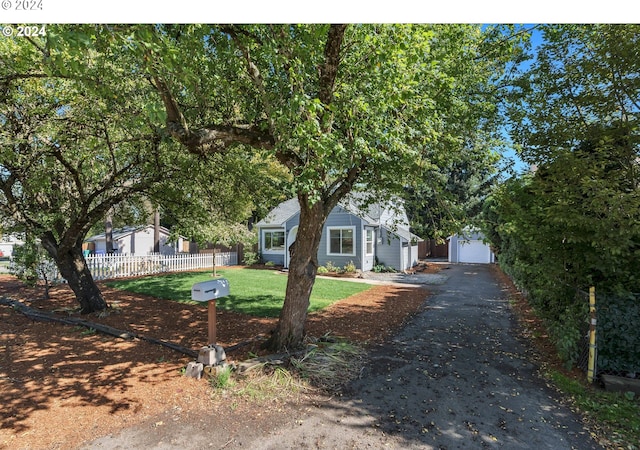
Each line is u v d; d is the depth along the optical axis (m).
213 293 4.87
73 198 7.94
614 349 4.64
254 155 8.85
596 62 5.32
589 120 5.86
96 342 6.04
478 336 6.85
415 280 16.05
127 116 5.82
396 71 4.01
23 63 5.11
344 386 4.51
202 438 3.29
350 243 18.80
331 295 11.27
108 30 3.00
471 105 6.70
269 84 5.18
